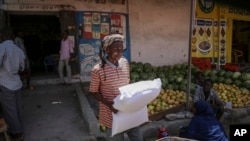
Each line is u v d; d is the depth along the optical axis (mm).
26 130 5145
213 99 5410
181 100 6223
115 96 2986
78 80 8633
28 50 11180
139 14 9266
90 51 8727
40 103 6637
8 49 4410
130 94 2781
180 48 10000
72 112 6047
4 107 4520
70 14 8391
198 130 3680
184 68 8328
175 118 5559
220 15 10531
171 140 3086
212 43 10555
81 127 5246
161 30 9641
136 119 3041
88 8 8602
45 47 11359
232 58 11430
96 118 5332
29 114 5949
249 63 11320
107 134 4664
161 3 9516
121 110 2883
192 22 5445
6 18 7887
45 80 8359
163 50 9758
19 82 4629
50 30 11352
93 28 8719
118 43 2912
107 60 2996
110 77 2953
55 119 5664
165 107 5848
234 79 7344
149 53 9570
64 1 8312
